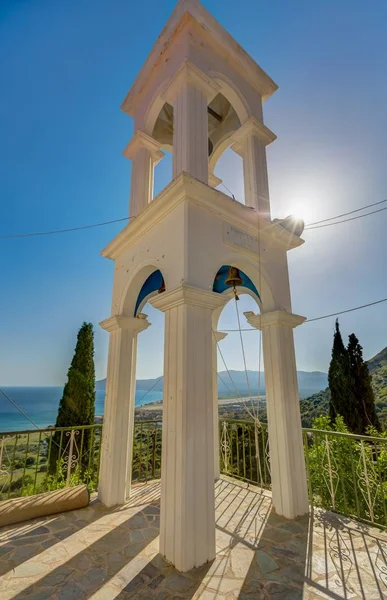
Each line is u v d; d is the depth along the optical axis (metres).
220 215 3.41
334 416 9.58
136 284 4.09
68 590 2.14
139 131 4.93
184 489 2.44
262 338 3.99
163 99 4.39
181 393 2.62
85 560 2.52
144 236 3.81
